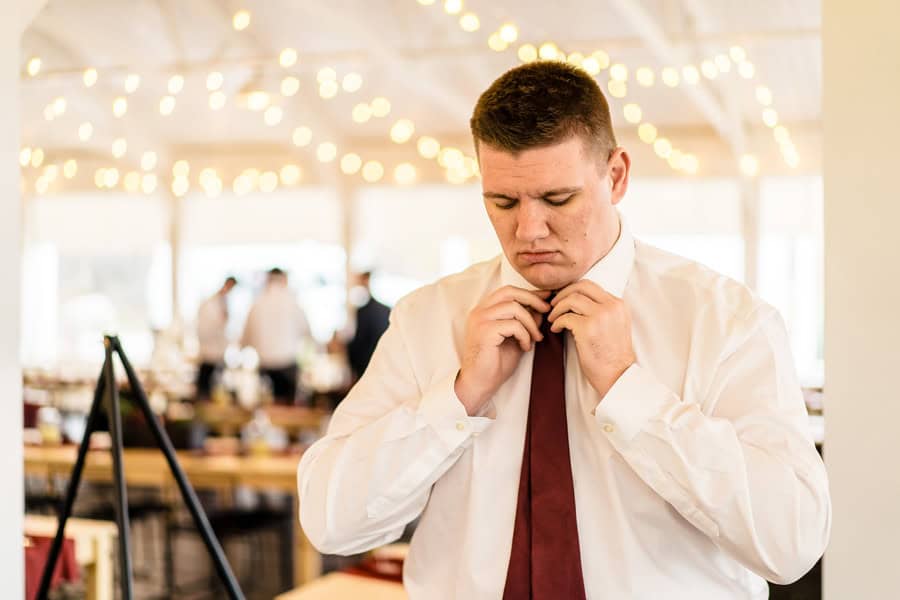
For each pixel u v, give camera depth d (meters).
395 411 1.45
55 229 14.03
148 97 11.00
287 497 8.20
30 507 5.89
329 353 9.86
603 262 1.49
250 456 5.64
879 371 1.84
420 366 1.56
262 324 10.25
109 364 2.15
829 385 1.87
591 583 1.40
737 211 11.45
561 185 1.32
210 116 11.55
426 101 11.09
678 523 1.39
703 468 1.31
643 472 1.34
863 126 1.85
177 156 12.73
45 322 14.18
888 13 1.84
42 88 8.23
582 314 1.38
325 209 13.16
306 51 9.61
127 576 2.11
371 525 1.47
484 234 12.59
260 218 13.38
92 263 14.30
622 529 1.39
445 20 9.02
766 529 1.30
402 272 13.20
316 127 11.79
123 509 2.11
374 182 12.62
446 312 1.59
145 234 13.76
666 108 10.67
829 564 1.87
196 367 10.39
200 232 13.55
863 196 1.85
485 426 1.44
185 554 6.65
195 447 5.59
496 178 1.34
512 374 1.49
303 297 13.14
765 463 1.32
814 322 11.09
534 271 1.40
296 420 7.00
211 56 9.63
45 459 5.60
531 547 1.41
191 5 8.81
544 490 1.41
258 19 9.12
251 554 6.62
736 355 1.42
